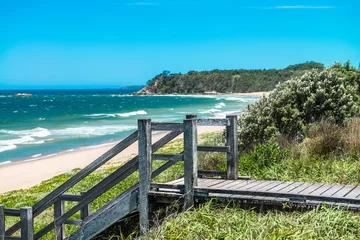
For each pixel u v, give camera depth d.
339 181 9.40
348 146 11.75
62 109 101.00
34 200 16.20
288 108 14.54
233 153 8.98
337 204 6.98
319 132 13.16
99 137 42.88
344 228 6.32
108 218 8.26
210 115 65.00
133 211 8.77
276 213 7.09
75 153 32.78
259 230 6.51
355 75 17.92
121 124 57.56
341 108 14.26
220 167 12.00
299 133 14.00
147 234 7.28
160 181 12.36
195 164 7.86
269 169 10.78
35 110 97.25
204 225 6.88
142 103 132.25
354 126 12.98
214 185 8.34
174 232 6.86
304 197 7.04
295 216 6.93
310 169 10.53
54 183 20.73
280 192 7.35
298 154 11.96
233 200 7.49
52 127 55.22
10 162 29.75
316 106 14.55
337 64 18.45
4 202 16.42
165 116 69.00
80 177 8.38
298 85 15.16
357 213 6.78
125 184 14.82
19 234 11.66
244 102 114.19
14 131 51.34
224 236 6.53
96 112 87.75
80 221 8.45
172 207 7.94
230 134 8.98
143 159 7.94
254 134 14.60
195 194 7.73
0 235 8.30
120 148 8.16
